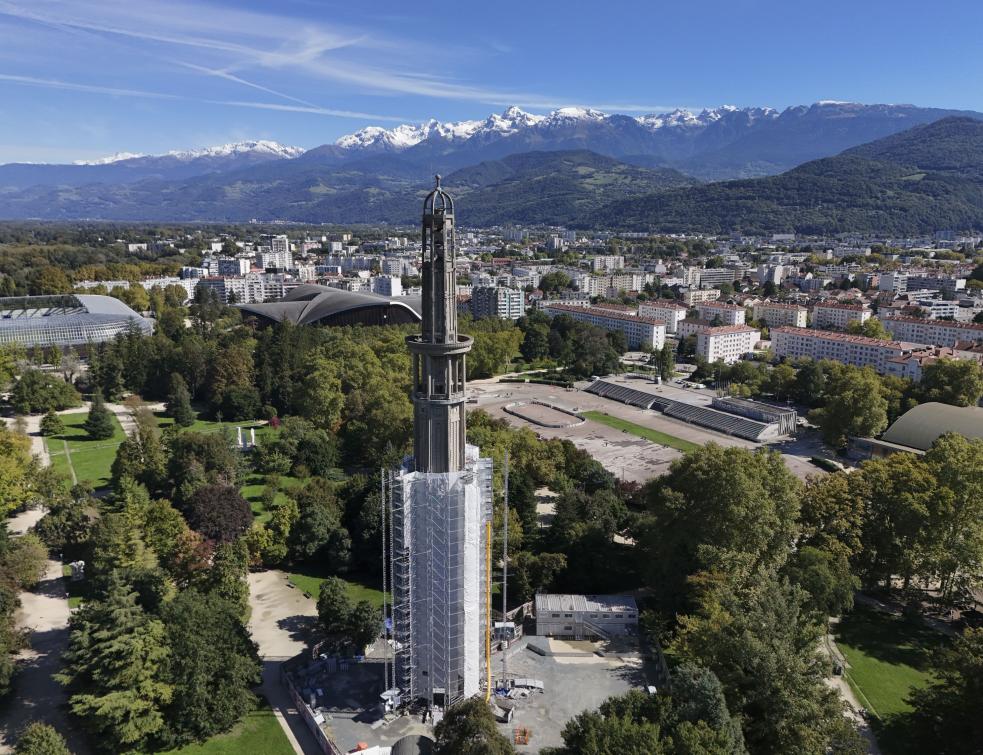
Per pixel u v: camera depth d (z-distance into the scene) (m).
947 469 141.00
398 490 105.38
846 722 92.25
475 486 102.06
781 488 133.38
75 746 100.81
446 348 96.75
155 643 101.62
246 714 107.06
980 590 144.62
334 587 124.44
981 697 93.88
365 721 103.25
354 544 153.38
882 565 141.12
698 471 132.12
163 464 188.88
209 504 154.38
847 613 137.25
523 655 120.19
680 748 80.50
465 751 80.69
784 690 93.62
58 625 131.25
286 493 182.00
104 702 95.81
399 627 107.00
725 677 99.50
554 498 192.75
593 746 80.69
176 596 114.44
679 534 130.75
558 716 104.25
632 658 119.62
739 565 118.56
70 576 150.38
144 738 100.38
